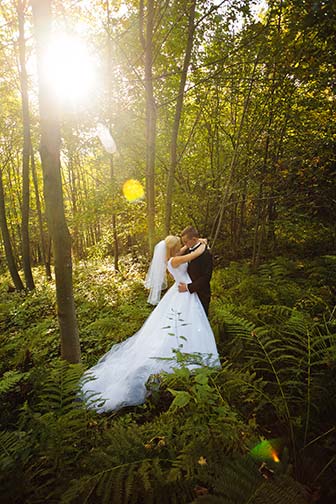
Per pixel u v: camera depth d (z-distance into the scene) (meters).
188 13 4.71
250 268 7.00
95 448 1.93
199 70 6.08
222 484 1.42
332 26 3.93
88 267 12.81
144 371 3.07
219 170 8.11
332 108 5.80
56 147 2.71
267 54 5.19
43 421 2.00
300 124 6.09
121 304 6.16
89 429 2.19
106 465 1.69
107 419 2.62
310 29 4.24
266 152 6.73
